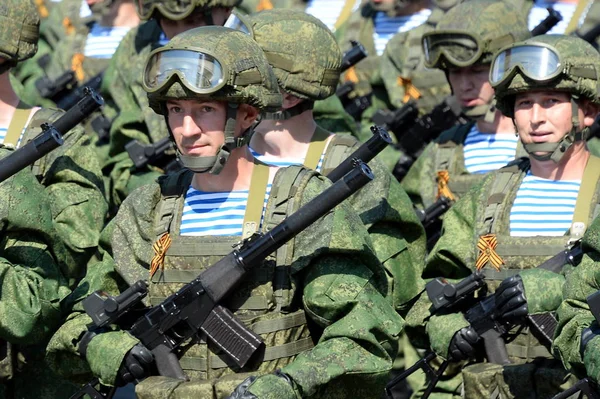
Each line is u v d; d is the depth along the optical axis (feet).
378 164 45.03
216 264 36.52
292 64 44.50
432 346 42.65
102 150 62.34
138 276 38.24
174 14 56.24
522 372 41.09
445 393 46.44
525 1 68.18
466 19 53.16
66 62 70.03
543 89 42.24
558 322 38.50
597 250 37.78
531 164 43.52
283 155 44.98
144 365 37.29
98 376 37.78
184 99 36.27
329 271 36.50
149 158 58.23
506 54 42.83
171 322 36.88
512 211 43.21
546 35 42.91
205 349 36.78
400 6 67.92
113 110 62.95
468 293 41.96
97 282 39.70
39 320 41.73
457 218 44.68
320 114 56.65
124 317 38.45
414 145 60.44
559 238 42.22
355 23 68.74
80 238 44.98
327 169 44.47
